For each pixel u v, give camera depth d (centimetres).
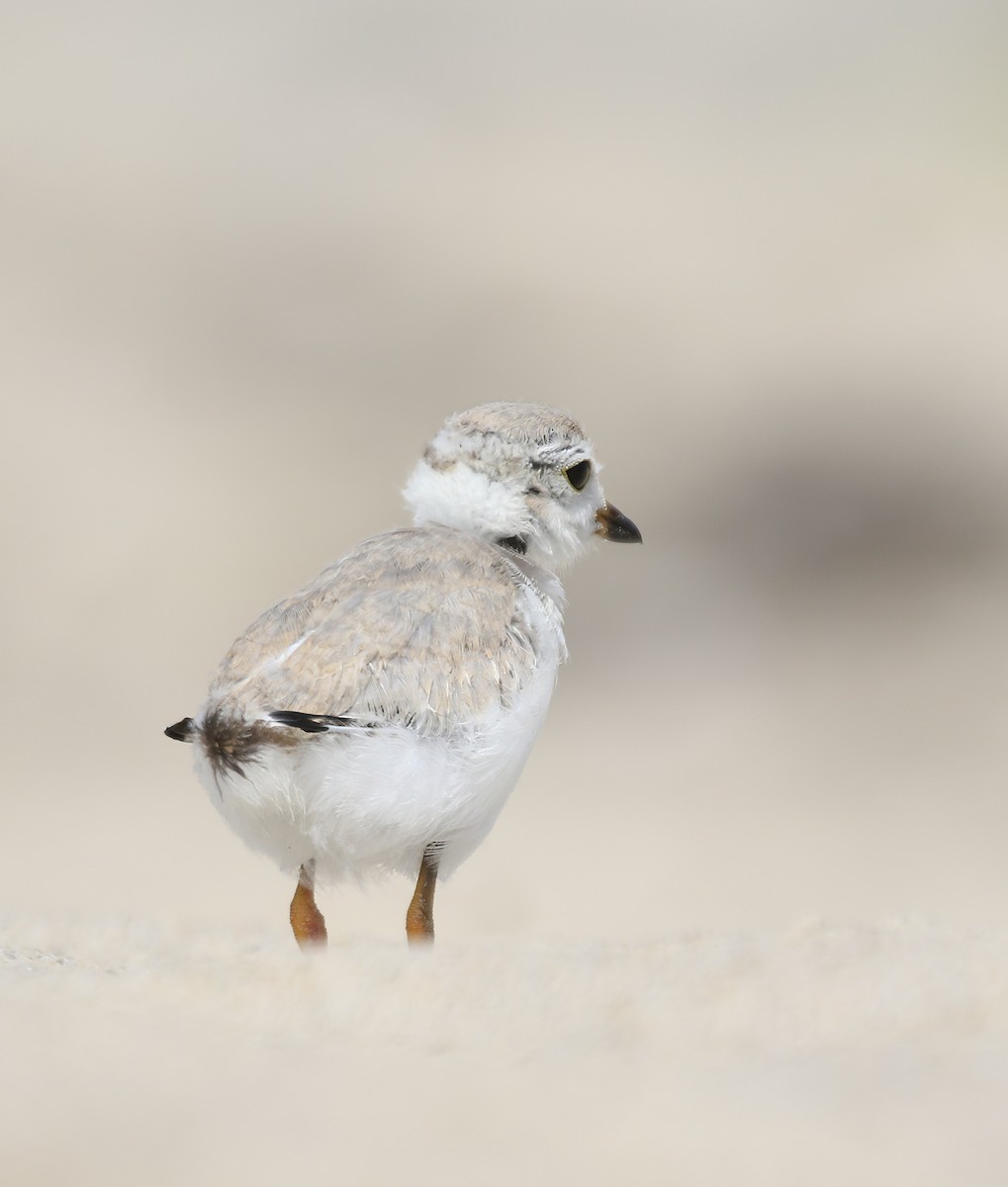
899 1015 501
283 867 635
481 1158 376
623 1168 371
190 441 2395
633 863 1333
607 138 3866
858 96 3953
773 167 3675
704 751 1662
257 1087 421
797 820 1467
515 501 695
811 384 2661
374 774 577
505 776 614
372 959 572
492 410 704
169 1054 448
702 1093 417
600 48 4322
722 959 570
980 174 3447
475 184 3588
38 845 1377
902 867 1333
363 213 3400
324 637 590
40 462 2259
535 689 621
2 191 3256
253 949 651
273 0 4366
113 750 1658
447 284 3089
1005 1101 408
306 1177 367
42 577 1972
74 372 2588
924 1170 369
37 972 559
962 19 4069
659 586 2028
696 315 2988
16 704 1727
